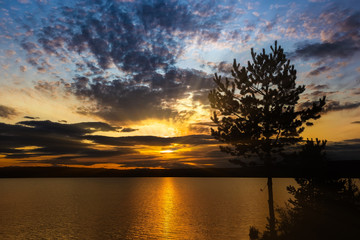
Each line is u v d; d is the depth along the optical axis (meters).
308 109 16.50
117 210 75.94
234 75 18.48
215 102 18.53
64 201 105.31
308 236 11.94
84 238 40.97
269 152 16.77
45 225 52.19
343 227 11.86
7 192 166.12
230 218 57.47
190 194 138.62
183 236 41.12
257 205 83.00
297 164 13.96
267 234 14.37
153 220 57.19
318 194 12.65
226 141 17.97
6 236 42.62
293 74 17.45
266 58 17.84
